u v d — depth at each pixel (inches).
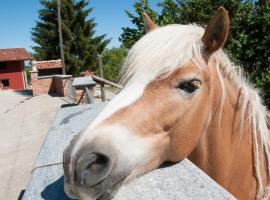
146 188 58.4
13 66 1483.8
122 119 63.2
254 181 89.0
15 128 394.9
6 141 333.4
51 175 66.0
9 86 1491.1
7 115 500.7
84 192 54.2
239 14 195.8
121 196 57.4
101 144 57.8
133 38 219.6
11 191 204.8
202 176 59.3
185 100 68.5
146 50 67.5
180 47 67.8
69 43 1507.1
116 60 1034.1
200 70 69.9
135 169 63.2
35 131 369.1
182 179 59.5
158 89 66.4
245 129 87.4
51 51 1524.4
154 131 66.4
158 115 66.1
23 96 789.2
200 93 71.4
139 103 65.5
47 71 1240.8
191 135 72.0
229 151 85.2
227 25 68.9
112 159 57.9
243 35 193.8
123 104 64.9
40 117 455.2
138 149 63.1
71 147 57.2
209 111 79.0
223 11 68.3
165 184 58.3
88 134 58.9
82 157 55.1
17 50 1536.7
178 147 70.6
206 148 82.5
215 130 81.4
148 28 93.0
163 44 67.5
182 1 212.8
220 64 83.1
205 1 200.5
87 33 1578.5
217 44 70.9
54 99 644.7
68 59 1481.3
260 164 89.0
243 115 85.6
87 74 913.5
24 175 230.5
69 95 658.2
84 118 118.9
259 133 88.7
